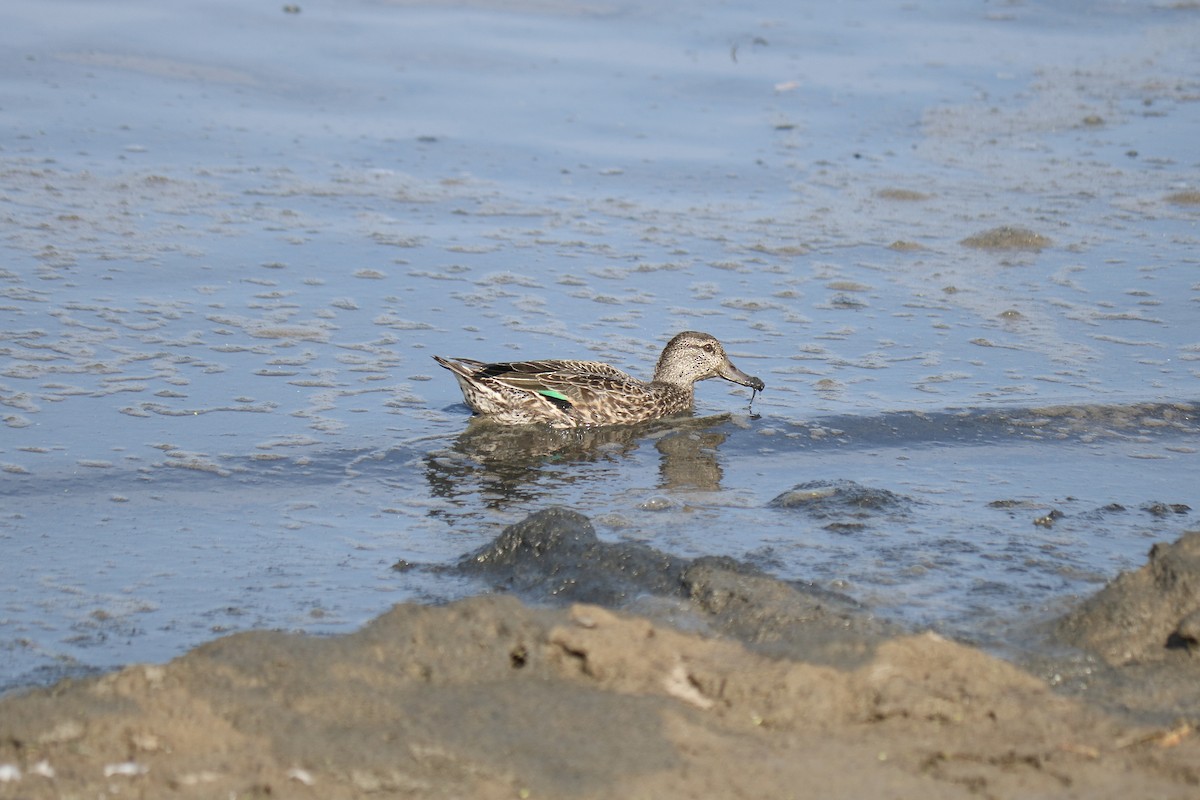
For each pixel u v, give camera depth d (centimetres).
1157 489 1232
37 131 2270
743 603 917
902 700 760
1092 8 3281
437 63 2744
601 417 1436
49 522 1133
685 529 1130
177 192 2055
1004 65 2864
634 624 834
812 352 1603
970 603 966
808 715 756
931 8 3266
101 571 1045
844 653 806
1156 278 1830
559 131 2422
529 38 2919
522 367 1440
